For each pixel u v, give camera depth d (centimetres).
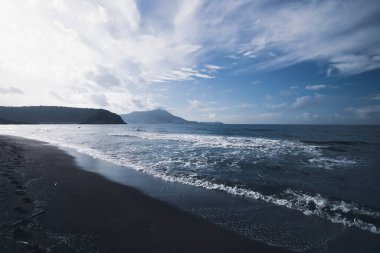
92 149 1862
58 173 984
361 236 488
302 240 472
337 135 3841
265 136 3531
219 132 4791
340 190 807
